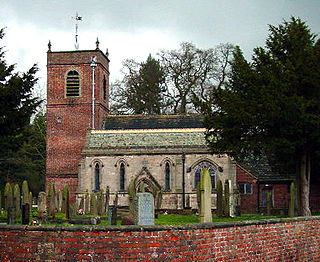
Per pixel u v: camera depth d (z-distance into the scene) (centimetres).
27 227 1324
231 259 1546
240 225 1602
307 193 3603
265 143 3503
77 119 6894
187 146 6119
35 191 8519
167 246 1327
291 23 3681
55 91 6944
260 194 6081
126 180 6147
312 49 3406
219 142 3759
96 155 6209
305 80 3328
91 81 6919
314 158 3953
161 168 6122
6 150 3462
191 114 6900
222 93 3669
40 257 1304
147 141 6266
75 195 6538
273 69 3497
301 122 3253
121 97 8400
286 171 4600
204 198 2122
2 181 8312
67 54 6956
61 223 3269
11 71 3441
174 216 4275
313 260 2116
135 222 1955
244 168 6209
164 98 8238
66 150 6850
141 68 8431
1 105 3312
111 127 6931
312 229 2136
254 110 3447
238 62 3706
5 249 1336
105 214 4706
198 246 1403
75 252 1286
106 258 1283
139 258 1295
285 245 1883
